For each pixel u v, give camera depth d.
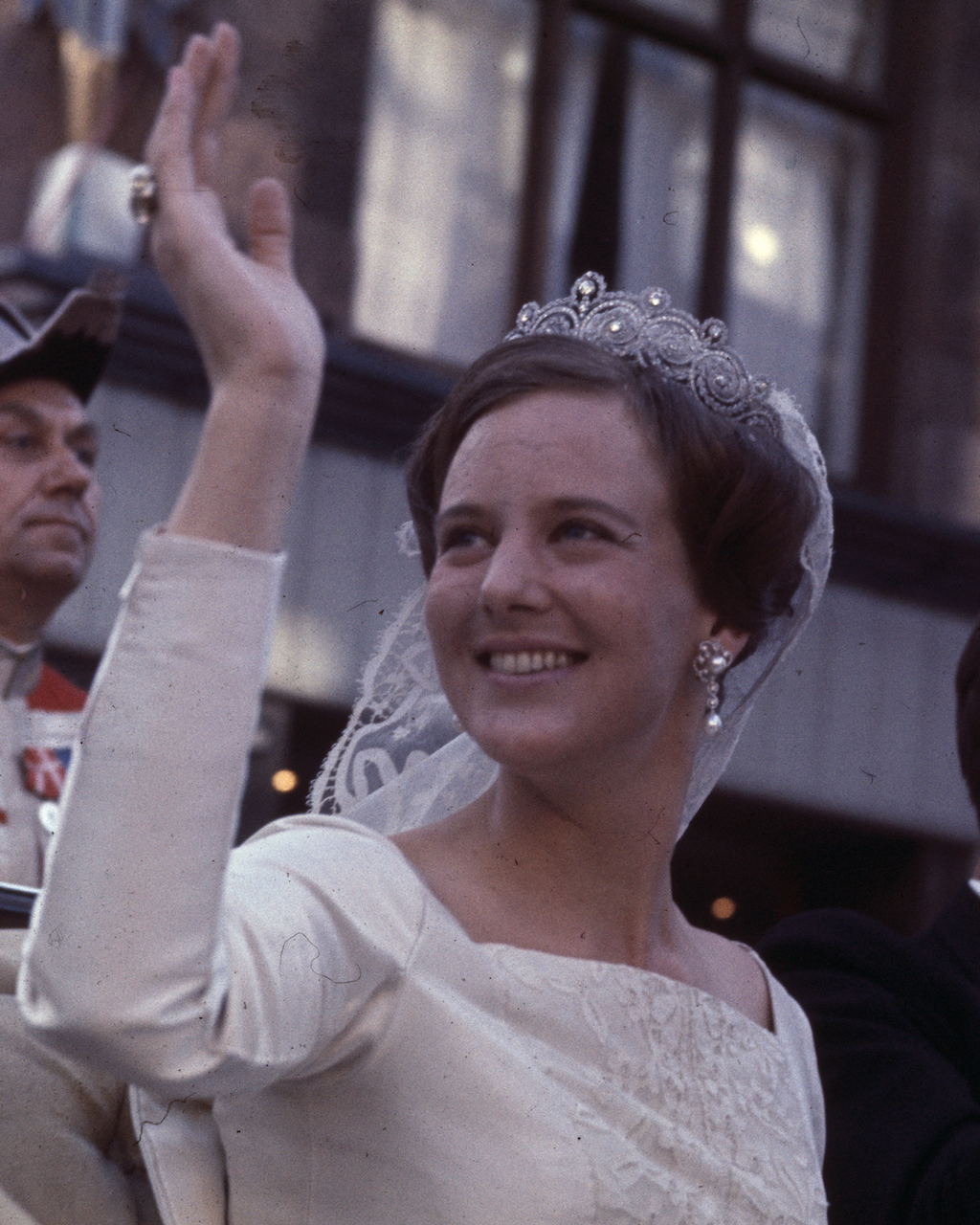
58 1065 1.50
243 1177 1.33
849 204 7.61
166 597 1.10
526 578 1.41
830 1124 1.95
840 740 6.68
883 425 7.50
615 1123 1.36
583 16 6.97
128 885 1.05
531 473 1.44
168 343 4.93
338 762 1.68
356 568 5.43
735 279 7.27
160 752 1.07
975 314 7.74
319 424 5.57
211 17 5.45
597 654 1.43
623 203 7.00
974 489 7.62
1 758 2.05
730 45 7.30
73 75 5.14
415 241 6.33
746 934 6.17
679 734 1.54
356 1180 1.28
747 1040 1.55
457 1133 1.28
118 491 4.67
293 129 5.77
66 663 3.63
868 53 7.71
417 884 1.37
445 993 1.31
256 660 1.11
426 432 1.61
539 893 1.48
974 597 7.20
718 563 1.53
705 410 1.53
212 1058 1.09
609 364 1.51
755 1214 1.41
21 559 2.09
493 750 1.42
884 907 6.65
